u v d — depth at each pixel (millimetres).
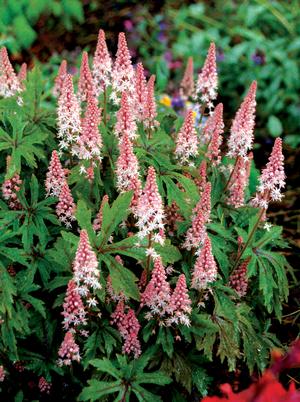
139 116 606
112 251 498
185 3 1414
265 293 546
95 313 525
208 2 1391
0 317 483
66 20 1280
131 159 511
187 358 536
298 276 785
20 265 558
